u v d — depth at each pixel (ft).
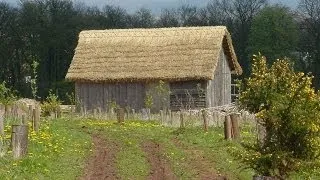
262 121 57.36
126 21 348.59
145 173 66.39
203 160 75.51
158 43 166.09
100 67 165.48
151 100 161.07
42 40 309.83
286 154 52.80
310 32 304.30
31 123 94.32
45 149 71.05
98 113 146.30
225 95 175.32
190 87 160.15
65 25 312.71
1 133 73.61
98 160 73.20
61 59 316.60
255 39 291.99
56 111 143.23
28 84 298.15
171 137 97.50
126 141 90.33
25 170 59.36
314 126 52.70
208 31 165.37
